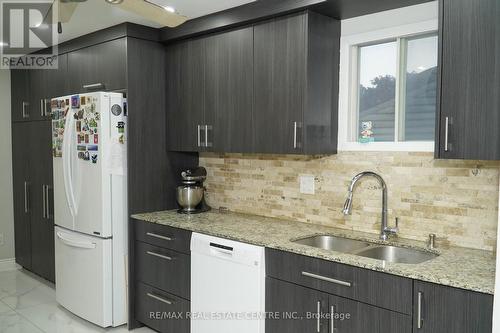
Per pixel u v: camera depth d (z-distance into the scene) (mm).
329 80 2770
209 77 3186
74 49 3775
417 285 1874
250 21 2846
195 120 3316
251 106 2906
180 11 2967
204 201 3629
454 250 2291
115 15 3090
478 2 1907
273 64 2758
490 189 2240
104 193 3221
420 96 2584
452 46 1990
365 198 2750
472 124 1938
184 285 2979
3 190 4863
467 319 1744
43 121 4207
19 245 4789
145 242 3289
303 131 2611
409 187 2541
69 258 3555
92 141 3262
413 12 2510
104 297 3258
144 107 3418
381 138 2764
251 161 3406
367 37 2723
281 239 2547
